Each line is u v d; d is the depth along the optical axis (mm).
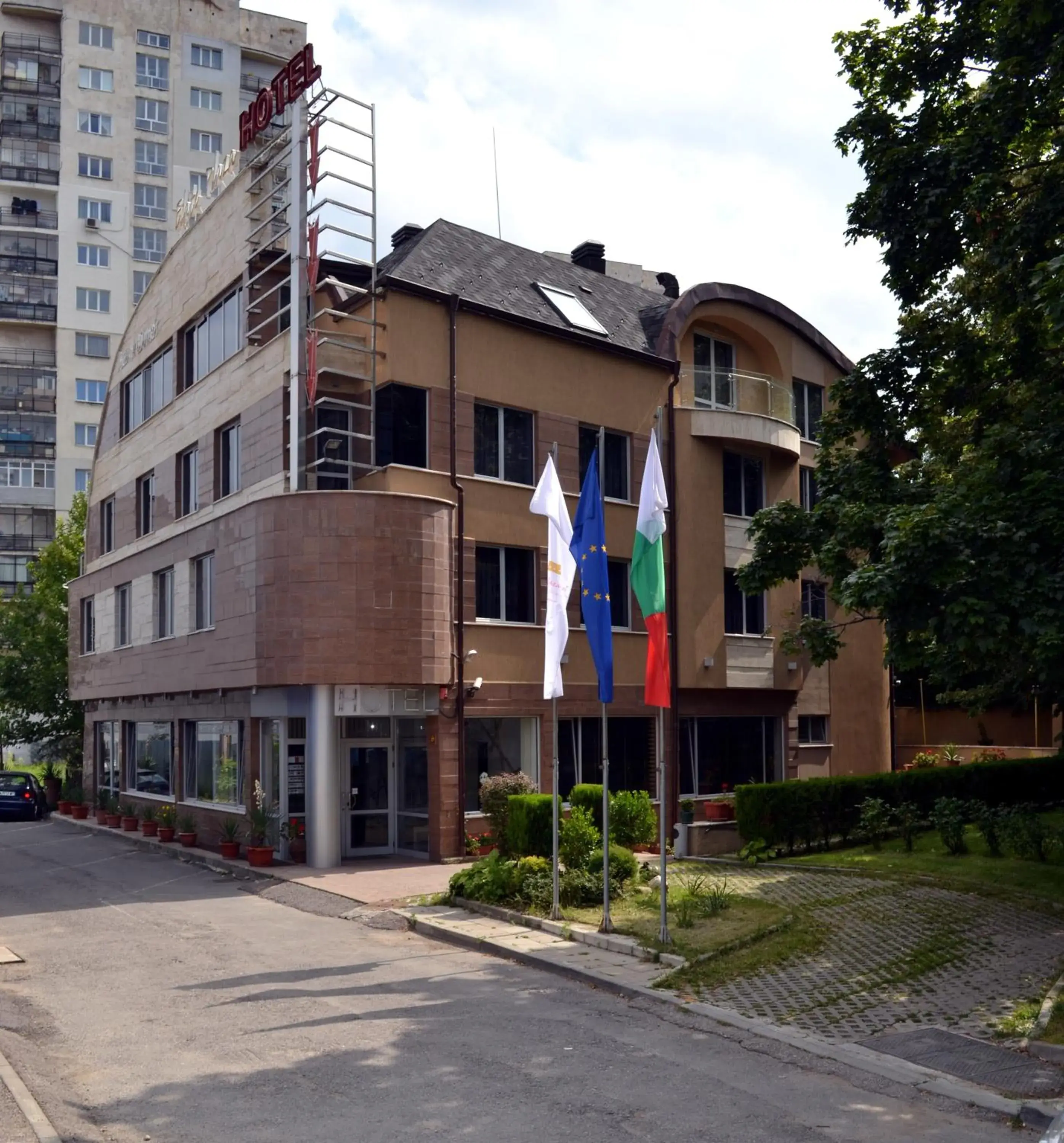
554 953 12734
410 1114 7641
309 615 19734
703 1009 10422
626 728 24562
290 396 21562
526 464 23234
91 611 33438
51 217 59969
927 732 35750
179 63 63625
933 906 14758
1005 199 15617
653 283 34250
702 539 26016
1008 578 12102
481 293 23250
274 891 17984
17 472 57750
